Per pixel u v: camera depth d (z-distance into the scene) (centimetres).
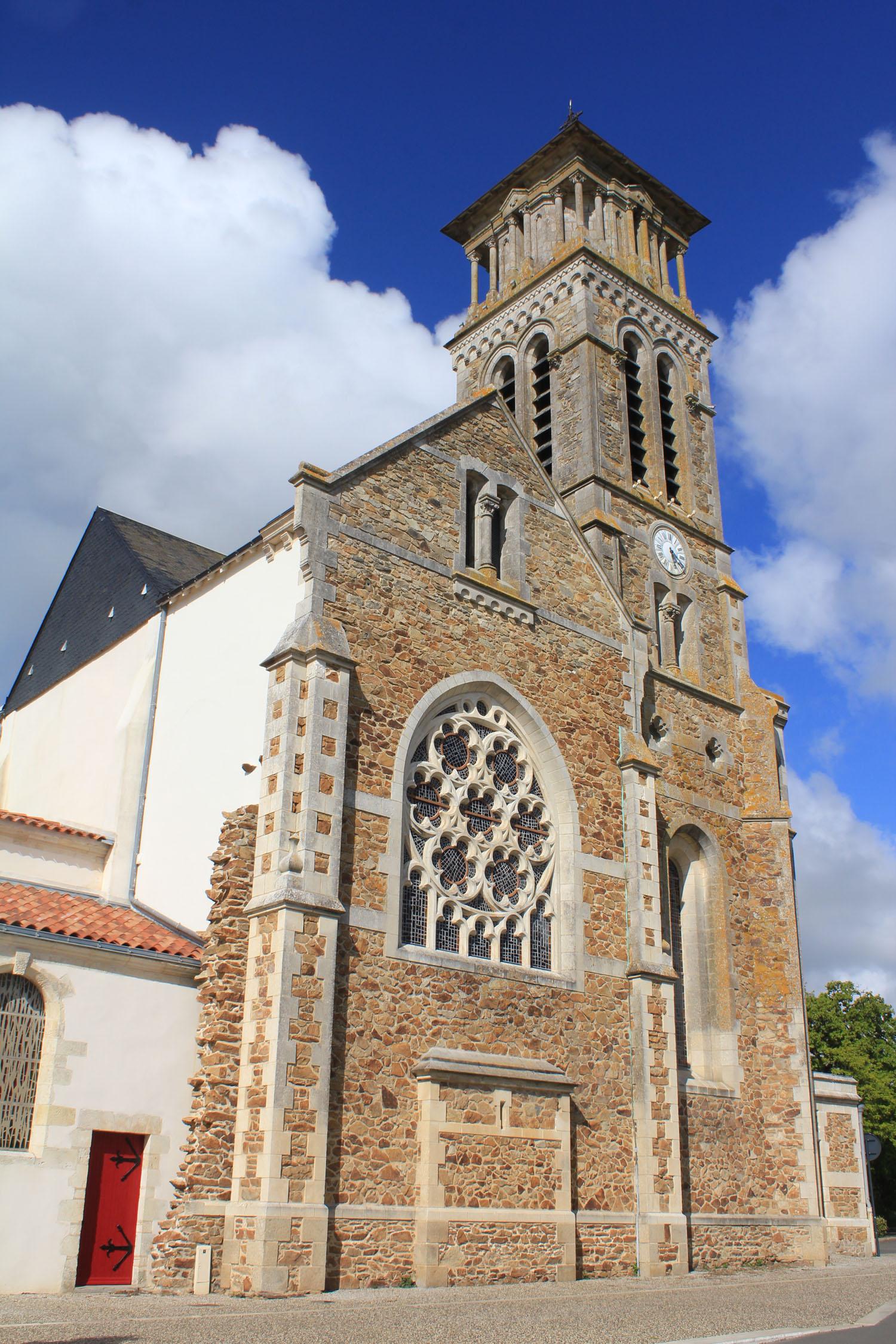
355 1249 1622
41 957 1666
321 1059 1647
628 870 2280
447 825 2039
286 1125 1580
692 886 2650
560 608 2400
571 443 2986
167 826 2212
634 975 2180
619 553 2809
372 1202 1672
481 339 3472
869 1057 5456
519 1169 1841
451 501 2252
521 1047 1964
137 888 2261
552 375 3131
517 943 2086
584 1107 2023
